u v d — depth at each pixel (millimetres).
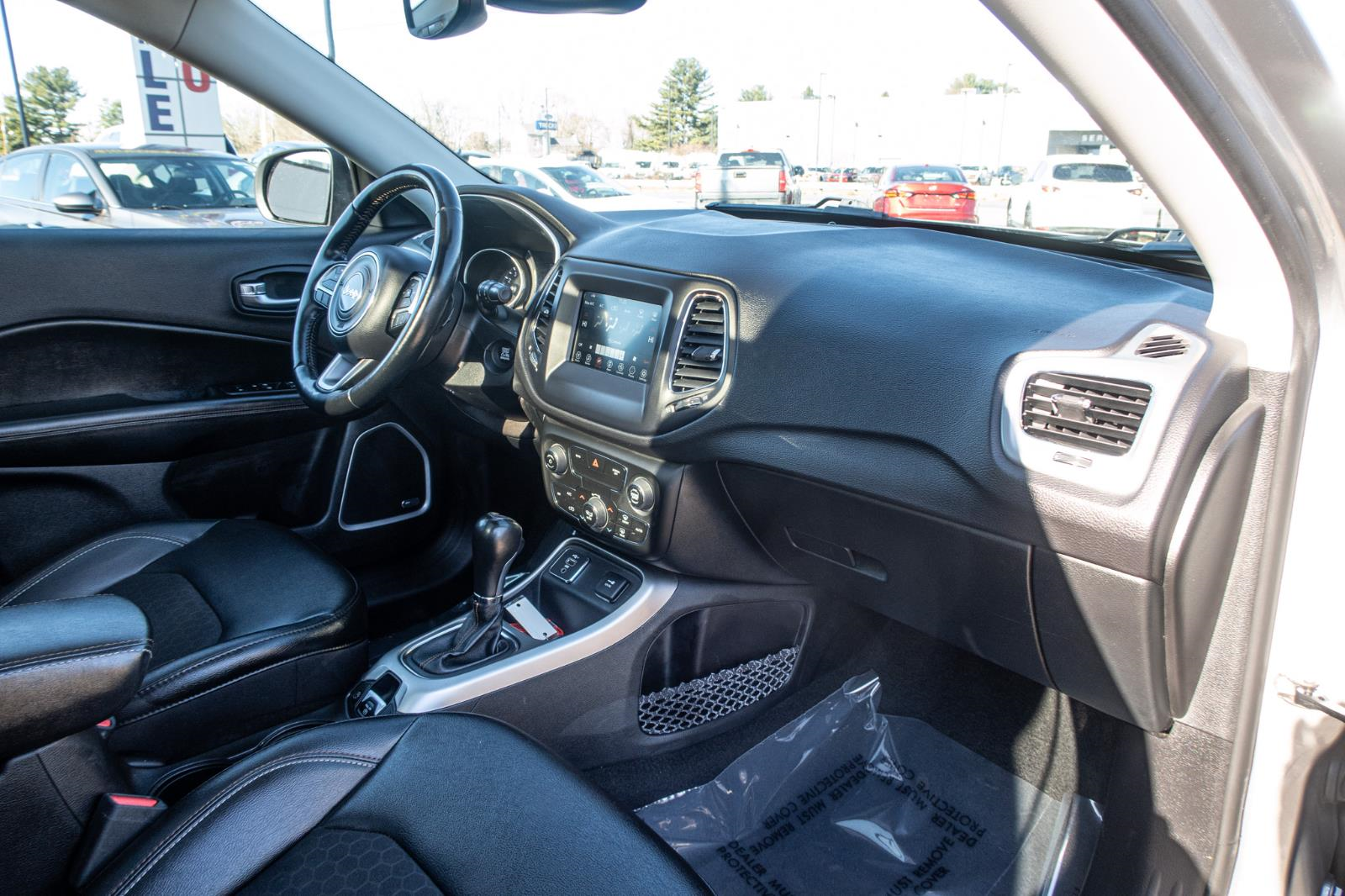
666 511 1510
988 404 1136
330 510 2062
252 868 918
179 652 1347
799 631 1785
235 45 1820
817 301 1345
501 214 1819
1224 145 726
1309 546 1037
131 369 1967
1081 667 1230
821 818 1573
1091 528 1047
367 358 1624
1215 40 634
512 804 949
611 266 1561
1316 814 1149
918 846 1512
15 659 796
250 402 1948
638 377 1490
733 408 1378
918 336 1236
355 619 1471
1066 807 1519
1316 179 785
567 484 1682
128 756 1241
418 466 2150
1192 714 1228
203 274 2010
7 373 1814
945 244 1593
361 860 901
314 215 2236
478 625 1487
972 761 1661
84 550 1620
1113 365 1044
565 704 1526
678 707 1674
